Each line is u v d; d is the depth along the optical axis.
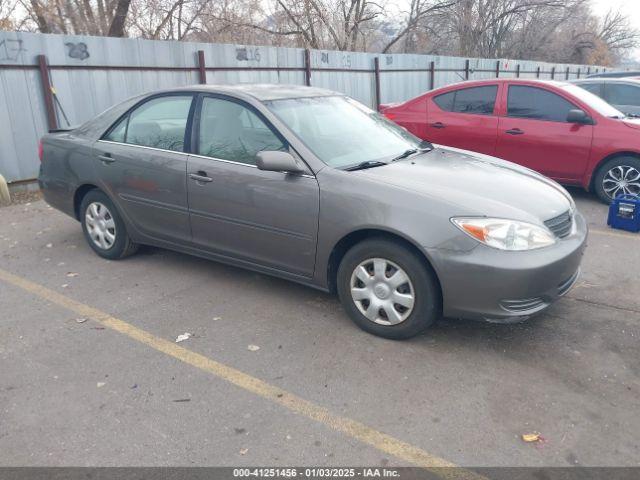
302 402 3.01
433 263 3.30
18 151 7.56
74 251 5.42
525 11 30.53
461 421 2.84
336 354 3.47
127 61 8.66
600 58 42.94
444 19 27.25
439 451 2.63
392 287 3.51
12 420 2.87
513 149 7.44
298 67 11.96
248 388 3.14
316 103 4.45
